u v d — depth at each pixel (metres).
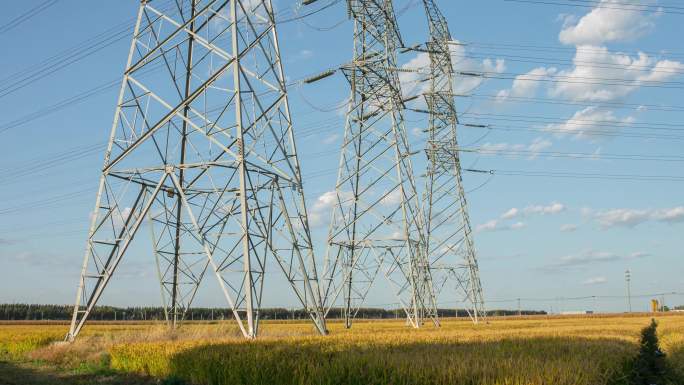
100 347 32.31
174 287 40.78
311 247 39.19
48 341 39.47
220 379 22.33
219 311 121.75
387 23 58.38
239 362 22.11
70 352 31.80
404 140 59.03
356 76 58.16
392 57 59.09
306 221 39.28
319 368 19.81
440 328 53.38
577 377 17.81
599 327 53.81
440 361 19.50
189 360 24.27
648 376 23.45
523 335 36.50
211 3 37.38
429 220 74.12
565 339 32.56
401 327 58.25
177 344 28.36
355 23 59.66
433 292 63.81
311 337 33.03
